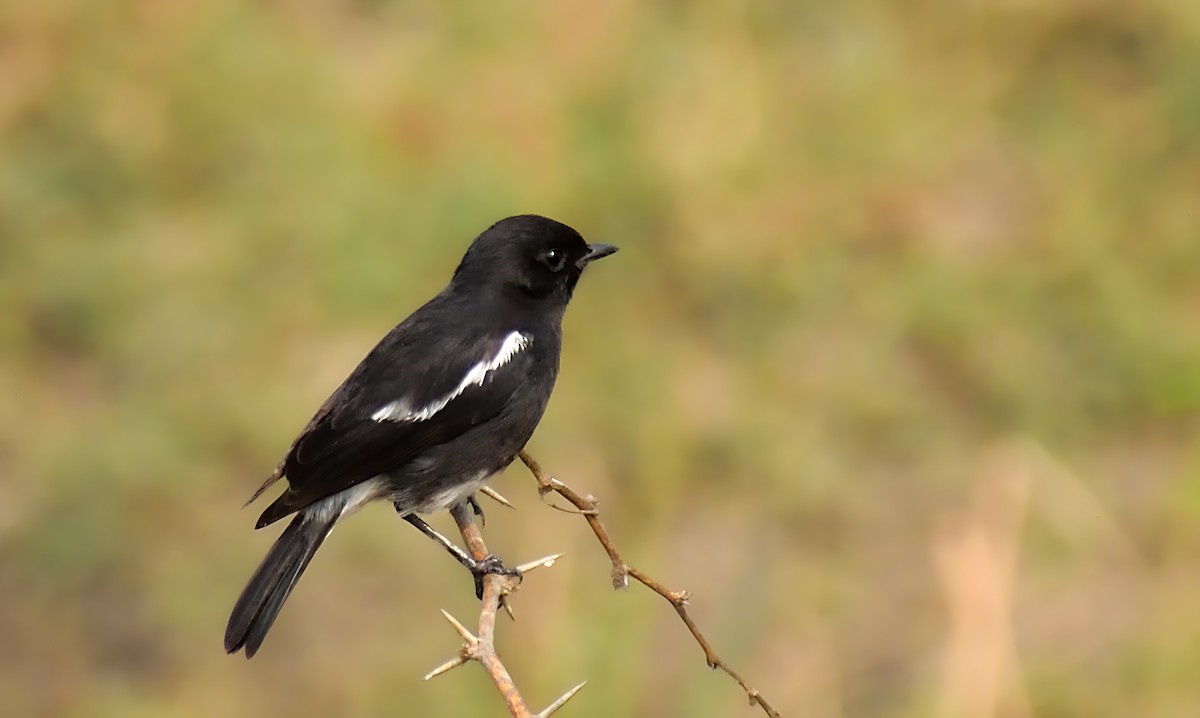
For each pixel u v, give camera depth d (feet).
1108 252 54.19
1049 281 53.62
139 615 44.39
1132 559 44.50
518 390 33.35
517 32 61.67
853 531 46.16
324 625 43.50
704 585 44.24
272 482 32.22
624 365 49.21
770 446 48.14
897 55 62.23
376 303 52.75
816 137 58.65
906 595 44.01
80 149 58.08
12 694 42.34
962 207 56.59
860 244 55.67
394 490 32.83
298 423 48.57
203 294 53.16
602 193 54.60
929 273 53.31
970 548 38.99
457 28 62.95
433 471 32.76
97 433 48.60
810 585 44.32
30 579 45.37
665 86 58.65
